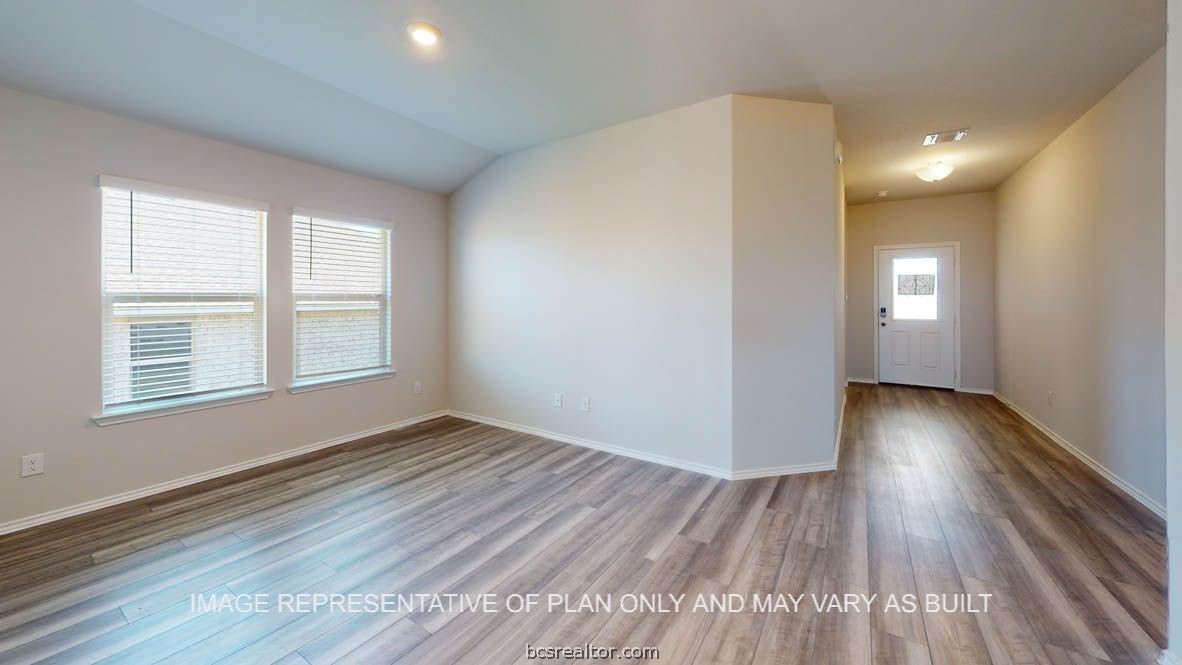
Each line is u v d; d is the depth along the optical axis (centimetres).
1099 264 309
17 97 236
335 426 380
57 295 250
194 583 194
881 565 204
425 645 159
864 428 424
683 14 216
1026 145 392
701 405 317
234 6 214
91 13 213
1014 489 285
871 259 639
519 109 322
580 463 336
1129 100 273
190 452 298
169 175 286
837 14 215
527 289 408
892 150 406
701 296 315
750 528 238
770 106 305
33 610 176
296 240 354
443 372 473
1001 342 529
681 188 321
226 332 317
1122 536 225
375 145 362
